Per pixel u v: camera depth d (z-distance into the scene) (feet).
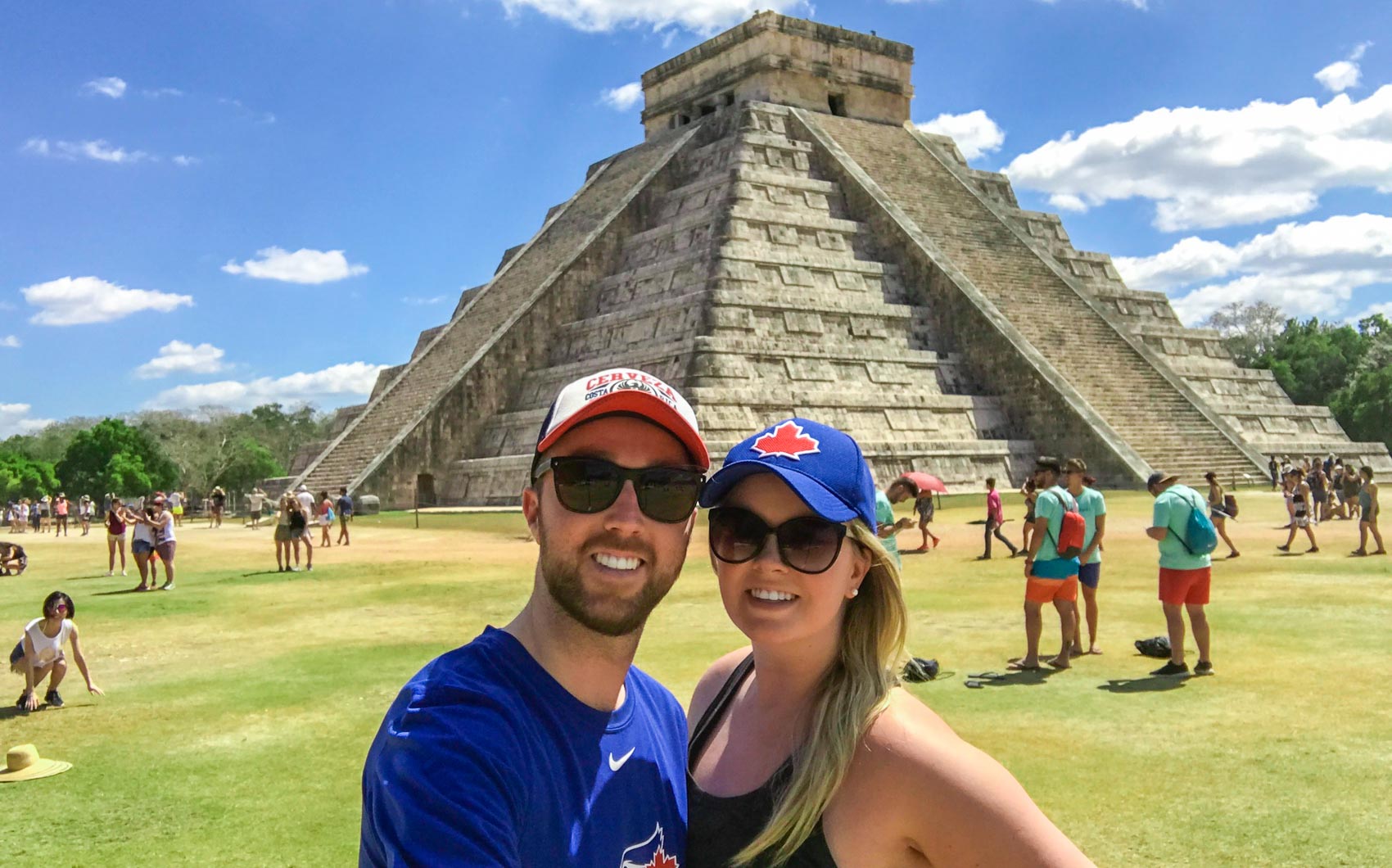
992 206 177.58
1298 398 289.74
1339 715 32.07
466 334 172.55
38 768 29.12
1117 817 24.35
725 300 137.08
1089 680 37.60
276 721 34.04
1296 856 21.97
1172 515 37.88
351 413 194.29
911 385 145.28
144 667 43.16
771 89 180.55
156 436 265.54
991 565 71.00
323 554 91.76
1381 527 91.20
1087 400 141.38
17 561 83.87
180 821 25.00
